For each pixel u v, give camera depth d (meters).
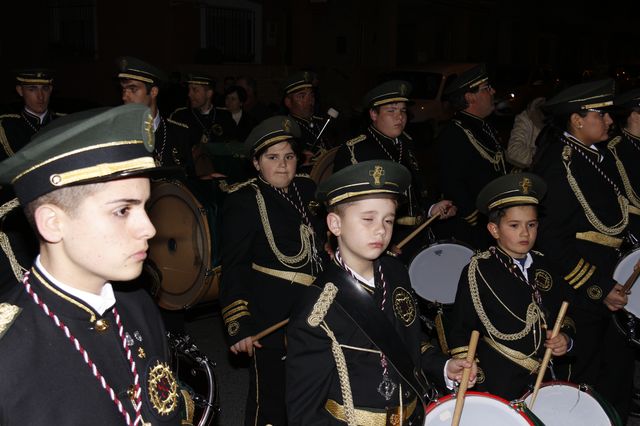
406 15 25.92
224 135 7.99
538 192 3.53
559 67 32.03
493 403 2.83
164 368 2.01
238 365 5.40
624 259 4.09
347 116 17.62
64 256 1.78
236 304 3.60
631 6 36.50
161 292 4.74
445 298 4.57
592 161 4.10
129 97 5.19
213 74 15.17
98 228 1.72
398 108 5.02
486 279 3.49
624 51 37.00
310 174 5.75
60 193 1.70
